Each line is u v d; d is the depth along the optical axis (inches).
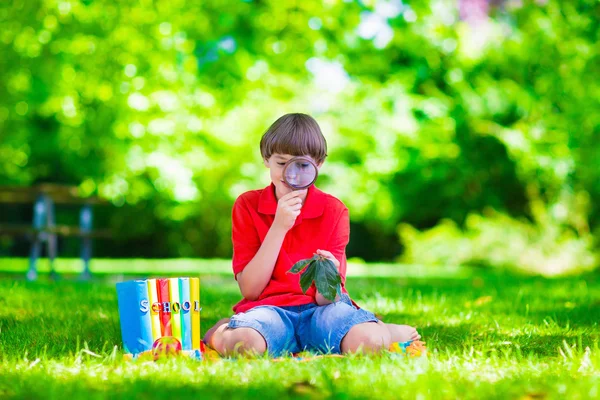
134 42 566.6
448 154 768.9
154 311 135.6
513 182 781.9
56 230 411.8
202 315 212.8
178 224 850.1
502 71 761.6
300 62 662.5
